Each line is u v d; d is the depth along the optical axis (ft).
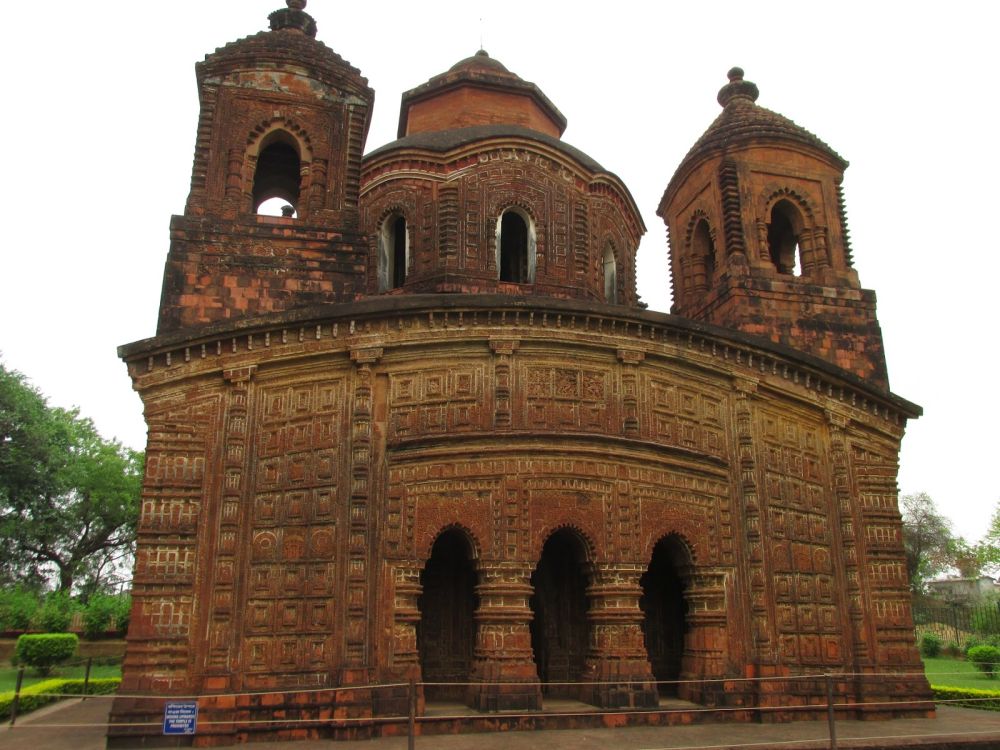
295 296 61.26
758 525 59.16
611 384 57.00
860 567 64.54
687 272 85.97
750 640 56.59
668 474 56.59
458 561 58.90
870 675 57.16
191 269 60.03
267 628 49.26
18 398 136.87
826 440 67.31
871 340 75.61
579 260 73.20
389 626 49.26
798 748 43.16
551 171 74.18
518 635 49.78
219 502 51.03
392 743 43.93
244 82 67.10
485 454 52.60
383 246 73.36
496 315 55.42
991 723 55.06
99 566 174.91
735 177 78.64
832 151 82.12
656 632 63.31
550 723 48.21
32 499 139.54
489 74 85.05
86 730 48.78
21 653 83.92
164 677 47.06
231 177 64.08
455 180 71.92
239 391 53.31
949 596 216.33
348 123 68.18
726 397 61.82
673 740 44.52
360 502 50.88
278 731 45.39
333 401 53.62
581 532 52.85
